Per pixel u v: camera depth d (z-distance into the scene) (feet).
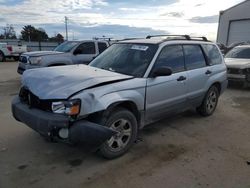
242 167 12.63
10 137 15.44
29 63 30.30
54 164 12.48
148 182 11.18
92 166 12.37
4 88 30.63
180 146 14.85
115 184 10.99
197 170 12.25
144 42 16.22
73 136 11.07
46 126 11.21
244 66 31.68
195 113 21.29
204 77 18.69
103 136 11.29
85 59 33.09
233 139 16.12
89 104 11.39
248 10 87.30
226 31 95.76
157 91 14.74
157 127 17.83
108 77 12.99
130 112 13.35
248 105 24.64
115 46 17.26
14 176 11.40
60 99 11.27
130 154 13.66
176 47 16.69
